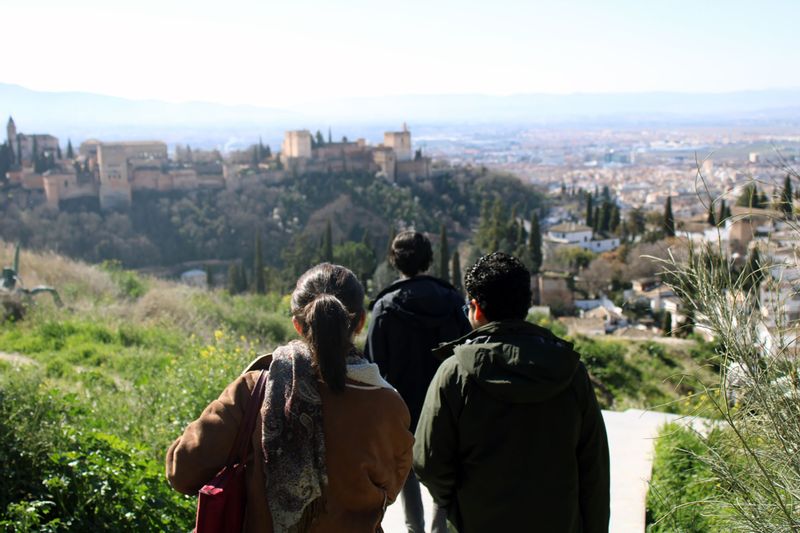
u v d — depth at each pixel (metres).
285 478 1.90
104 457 4.12
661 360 11.34
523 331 2.39
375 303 3.53
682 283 2.88
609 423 6.00
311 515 1.94
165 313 10.71
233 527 1.90
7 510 3.39
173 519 3.89
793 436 2.56
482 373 2.29
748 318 2.72
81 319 10.09
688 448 4.57
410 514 3.53
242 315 11.45
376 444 2.04
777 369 2.68
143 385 6.30
